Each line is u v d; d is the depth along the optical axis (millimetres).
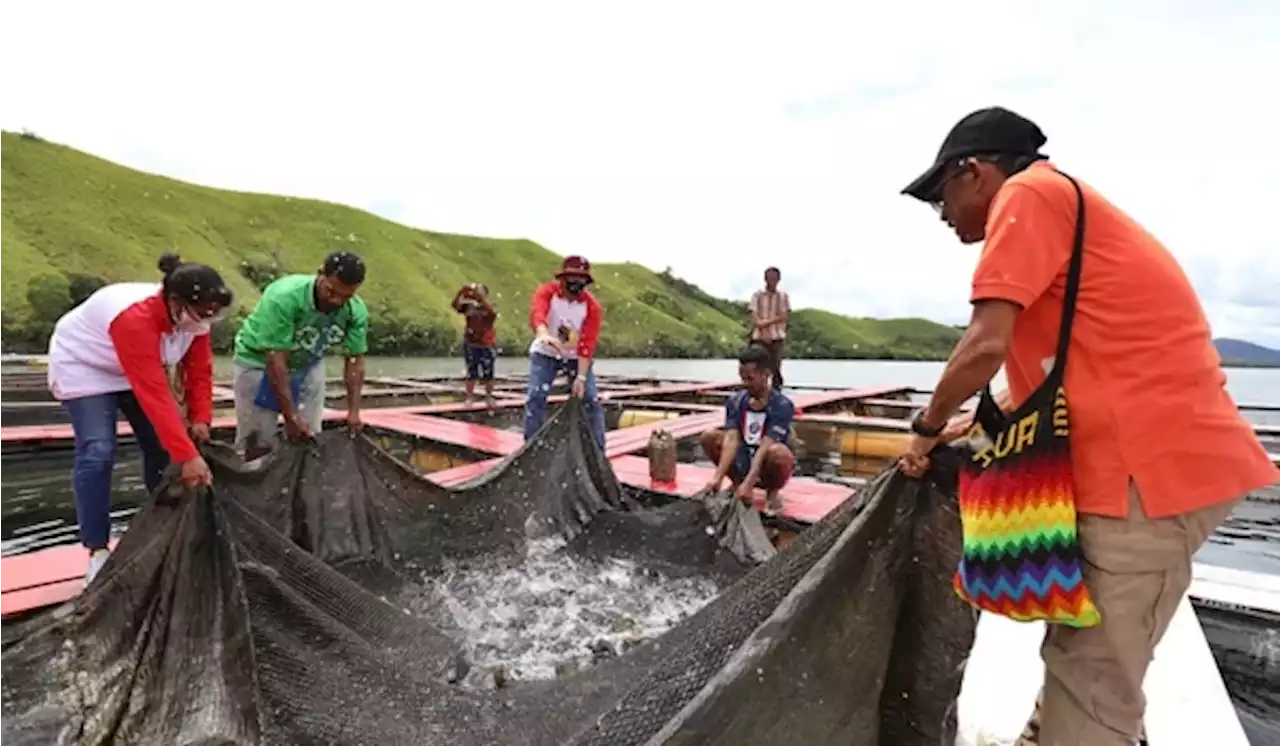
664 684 2463
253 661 2648
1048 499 2070
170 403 3664
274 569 3350
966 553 2213
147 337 3625
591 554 5672
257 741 2473
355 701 2828
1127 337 2012
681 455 10500
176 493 3643
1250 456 2037
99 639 2912
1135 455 2002
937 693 2396
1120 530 2033
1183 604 4176
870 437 12070
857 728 2326
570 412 6344
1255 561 7309
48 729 2656
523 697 3053
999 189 2246
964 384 2064
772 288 12703
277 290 4996
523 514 5762
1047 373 2121
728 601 2977
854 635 2324
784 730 2145
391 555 5082
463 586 5000
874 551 2391
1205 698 3115
